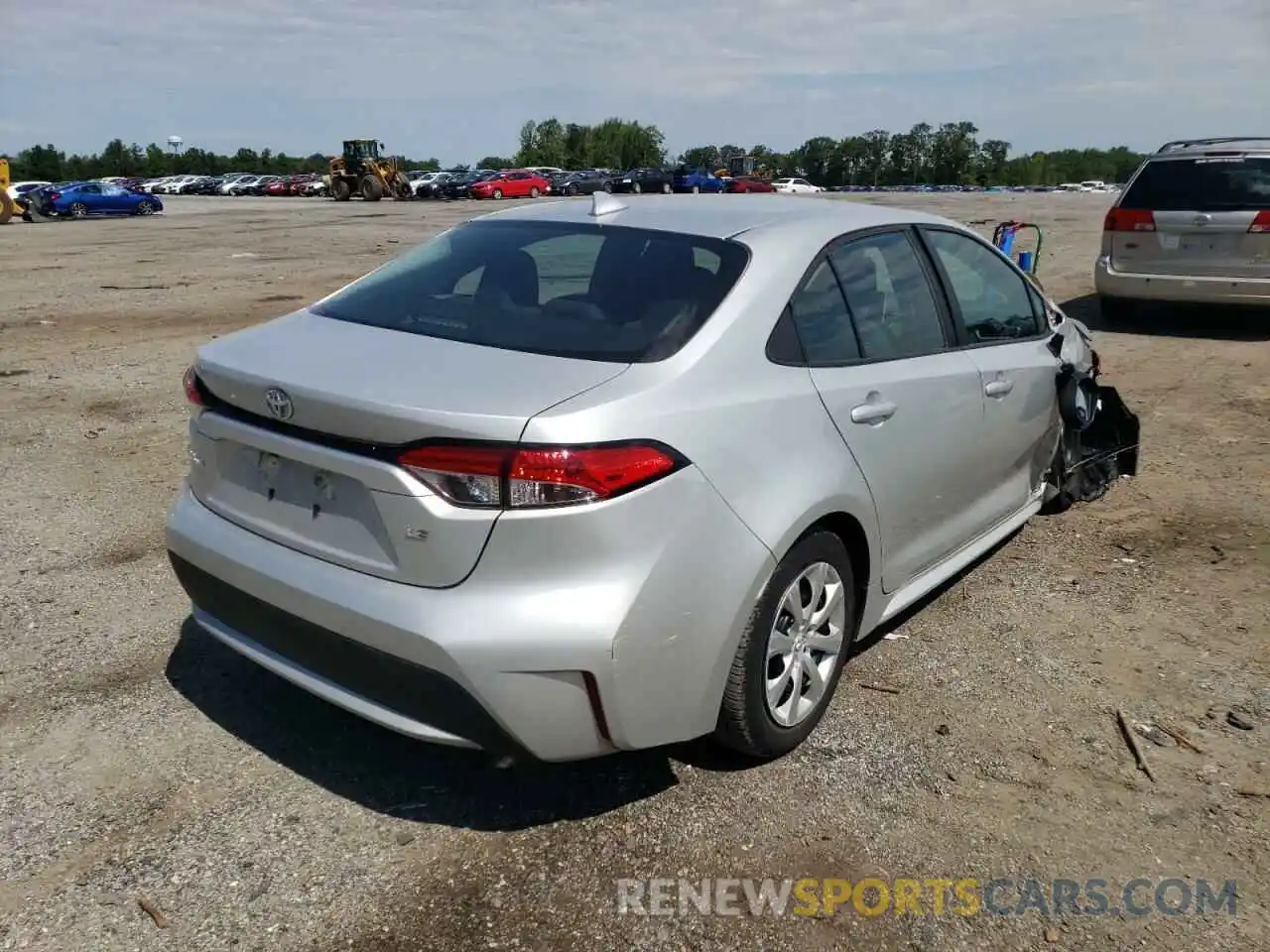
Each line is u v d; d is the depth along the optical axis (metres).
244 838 2.87
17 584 4.44
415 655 2.59
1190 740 3.40
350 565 2.75
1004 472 4.44
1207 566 4.79
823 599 3.30
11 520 5.21
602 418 2.60
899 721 3.50
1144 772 3.23
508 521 2.52
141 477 5.91
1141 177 10.37
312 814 2.98
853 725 3.47
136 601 4.30
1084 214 30.33
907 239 3.94
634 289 3.16
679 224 3.49
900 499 3.57
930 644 4.06
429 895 2.67
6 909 2.59
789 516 2.96
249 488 3.03
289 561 2.87
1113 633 4.15
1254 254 9.84
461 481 2.53
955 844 2.89
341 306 3.49
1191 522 5.34
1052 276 14.63
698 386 2.84
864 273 3.61
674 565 2.69
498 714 2.59
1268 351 9.55
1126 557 4.91
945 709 3.58
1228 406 7.62
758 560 2.88
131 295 13.84
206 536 3.10
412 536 2.59
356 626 2.67
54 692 3.58
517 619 2.54
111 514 5.32
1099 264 10.68
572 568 2.57
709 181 51.72
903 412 3.51
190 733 3.36
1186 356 9.37
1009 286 4.64
